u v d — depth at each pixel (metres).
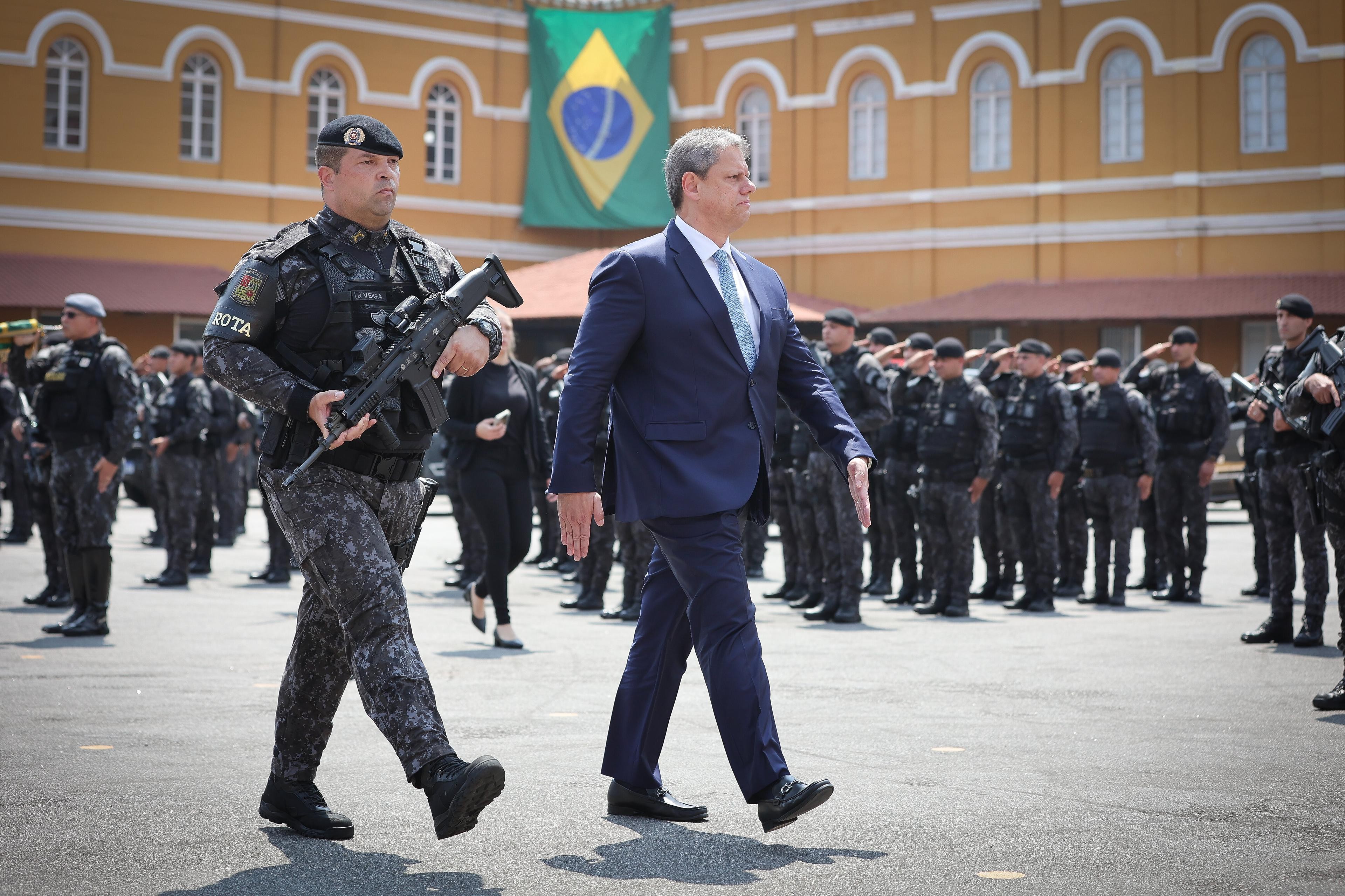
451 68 37.69
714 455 4.54
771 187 37.56
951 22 35.25
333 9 36.28
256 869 4.12
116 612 10.91
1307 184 31.95
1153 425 12.39
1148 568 13.94
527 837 4.52
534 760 5.68
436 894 3.88
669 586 4.83
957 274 35.47
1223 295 32.16
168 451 12.95
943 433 11.46
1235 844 4.41
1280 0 32.00
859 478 4.56
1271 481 9.29
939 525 11.59
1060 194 34.31
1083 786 5.22
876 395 11.08
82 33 33.81
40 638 9.32
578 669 8.20
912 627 10.66
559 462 4.52
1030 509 12.20
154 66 34.53
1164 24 33.16
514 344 9.15
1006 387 13.98
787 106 37.19
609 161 37.88
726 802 4.98
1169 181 33.22
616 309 4.59
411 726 4.02
